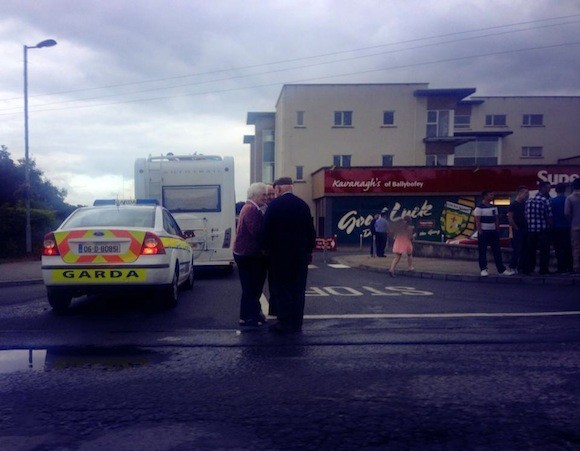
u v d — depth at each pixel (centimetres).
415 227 3488
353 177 3431
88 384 527
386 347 661
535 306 945
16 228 2405
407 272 1543
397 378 540
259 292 807
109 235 862
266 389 510
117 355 632
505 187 3444
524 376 543
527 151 4778
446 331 748
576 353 627
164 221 998
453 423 428
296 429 418
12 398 489
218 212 1522
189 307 967
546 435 405
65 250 862
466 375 548
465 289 1186
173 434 409
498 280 1295
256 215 790
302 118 4003
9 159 3133
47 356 629
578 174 3438
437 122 4028
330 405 468
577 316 846
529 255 1313
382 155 4000
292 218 746
